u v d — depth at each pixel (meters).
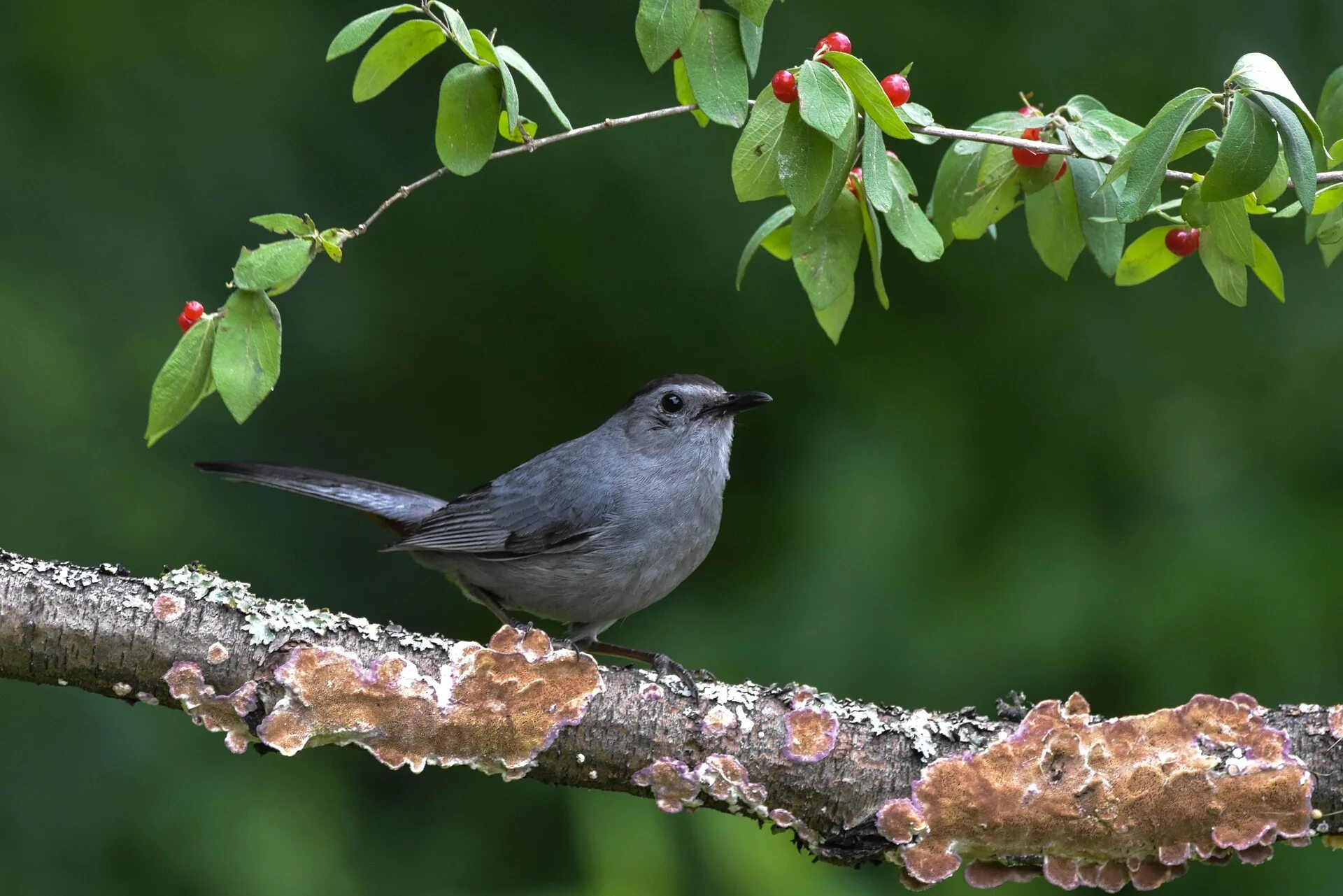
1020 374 12.23
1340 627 10.34
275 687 5.72
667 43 5.35
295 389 13.45
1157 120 5.16
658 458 8.87
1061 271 6.88
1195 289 12.01
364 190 13.48
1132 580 10.89
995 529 11.58
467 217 13.48
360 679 5.74
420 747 5.83
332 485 9.68
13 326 11.27
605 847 8.52
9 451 11.10
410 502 9.68
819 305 6.28
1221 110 5.28
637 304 13.41
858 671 11.04
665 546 8.84
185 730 11.12
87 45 12.69
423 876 11.32
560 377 14.02
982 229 6.77
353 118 13.62
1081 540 11.27
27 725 10.69
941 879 5.89
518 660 5.88
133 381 11.87
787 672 11.10
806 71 5.17
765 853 8.41
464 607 13.34
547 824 11.70
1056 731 5.80
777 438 12.97
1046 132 6.38
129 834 10.52
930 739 5.92
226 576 12.14
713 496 9.04
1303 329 11.44
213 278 12.63
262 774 11.17
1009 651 10.83
